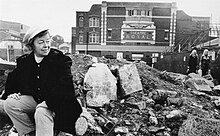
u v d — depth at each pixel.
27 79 2.35
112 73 5.28
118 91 4.95
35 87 2.31
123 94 4.79
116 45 20.80
